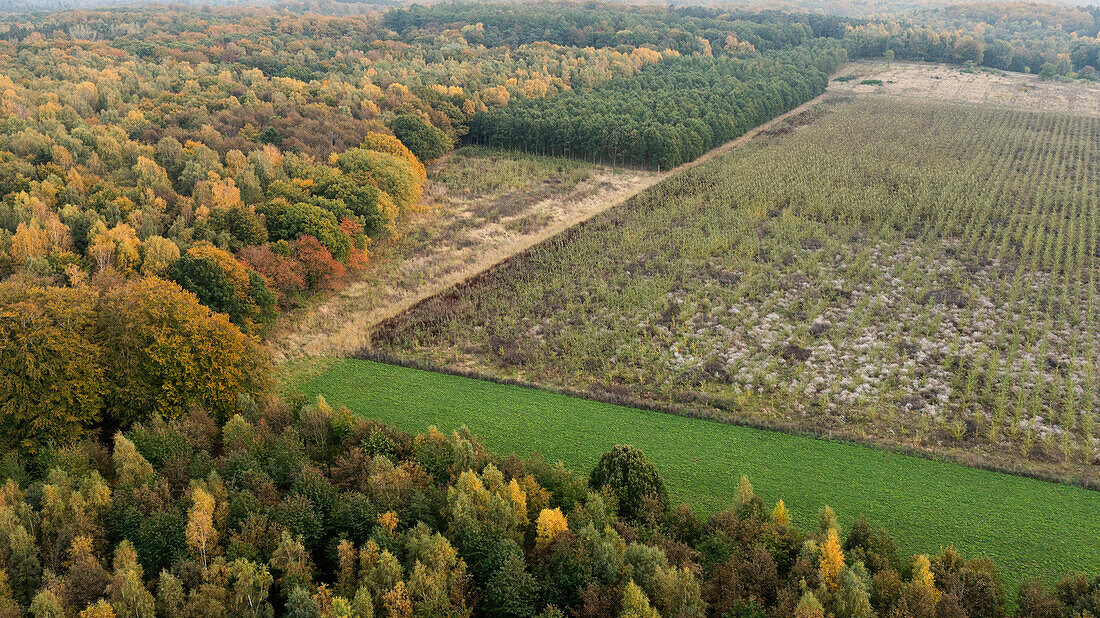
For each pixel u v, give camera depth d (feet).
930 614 128.67
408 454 180.55
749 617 129.80
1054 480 189.37
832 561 138.10
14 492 153.38
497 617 138.31
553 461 197.67
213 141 383.65
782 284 303.07
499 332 270.46
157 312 198.39
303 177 362.94
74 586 132.77
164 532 146.41
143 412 194.39
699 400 228.43
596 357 253.85
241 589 132.77
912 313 279.28
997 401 221.25
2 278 248.73
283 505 151.94
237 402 201.16
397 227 368.48
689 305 285.43
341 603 126.52
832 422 216.74
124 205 293.23
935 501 181.57
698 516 176.35
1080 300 288.51
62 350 183.21
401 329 273.75
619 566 138.72
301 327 274.16
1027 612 135.33
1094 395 227.81
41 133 360.89
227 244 284.41
